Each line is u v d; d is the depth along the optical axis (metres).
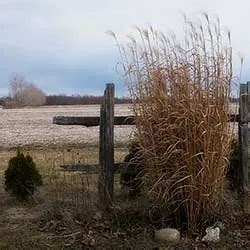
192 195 6.33
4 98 86.94
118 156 12.73
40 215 7.39
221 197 6.59
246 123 7.33
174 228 6.53
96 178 9.34
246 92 7.31
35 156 14.34
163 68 6.48
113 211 7.11
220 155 6.34
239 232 6.51
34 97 87.19
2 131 29.14
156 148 6.45
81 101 88.12
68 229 6.68
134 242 6.24
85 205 7.28
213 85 6.44
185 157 6.26
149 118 6.48
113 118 7.44
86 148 17.00
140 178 6.91
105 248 6.10
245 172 7.31
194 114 6.22
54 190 8.38
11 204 8.23
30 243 6.27
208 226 6.48
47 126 34.06
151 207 6.80
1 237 6.50
